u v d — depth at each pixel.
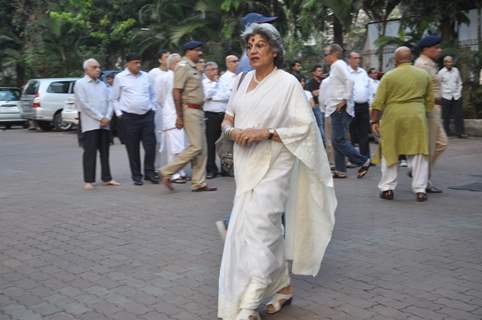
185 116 8.21
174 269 4.97
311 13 18.22
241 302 3.61
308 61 20.59
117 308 4.18
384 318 3.89
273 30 3.73
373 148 13.18
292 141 3.70
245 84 3.89
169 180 8.38
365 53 18.77
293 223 4.01
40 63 27.36
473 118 15.57
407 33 17.31
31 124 22.39
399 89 7.20
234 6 19.86
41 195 8.47
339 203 7.36
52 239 6.02
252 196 3.72
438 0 15.86
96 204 7.69
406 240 5.66
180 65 8.11
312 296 4.30
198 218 6.76
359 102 10.30
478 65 15.65
